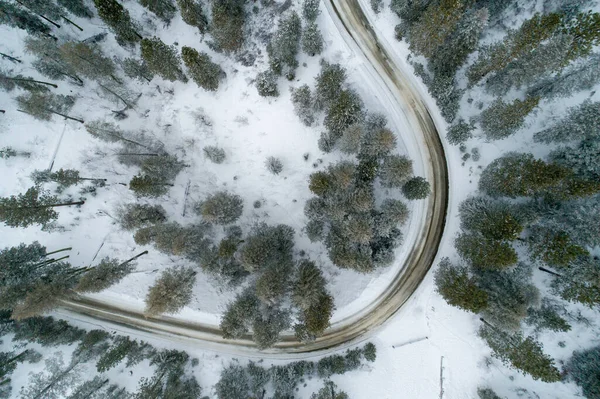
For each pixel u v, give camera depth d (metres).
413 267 43.94
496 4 37.19
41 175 44.12
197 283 47.44
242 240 43.91
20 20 39.62
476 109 40.41
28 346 47.28
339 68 40.16
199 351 48.25
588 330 38.97
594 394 37.88
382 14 41.22
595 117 34.06
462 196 41.97
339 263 40.50
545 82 36.72
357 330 45.50
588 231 35.06
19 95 43.69
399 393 43.88
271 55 40.00
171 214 45.44
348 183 37.81
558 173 32.97
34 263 43.81
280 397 44.25
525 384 41.06
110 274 41.97
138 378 46.66
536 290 36.84
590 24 30.23
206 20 40.59
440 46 37.12
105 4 35.69
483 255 36.41
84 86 43.91
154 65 37.78
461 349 42.81
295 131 41.78
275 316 41.81
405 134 42.44
